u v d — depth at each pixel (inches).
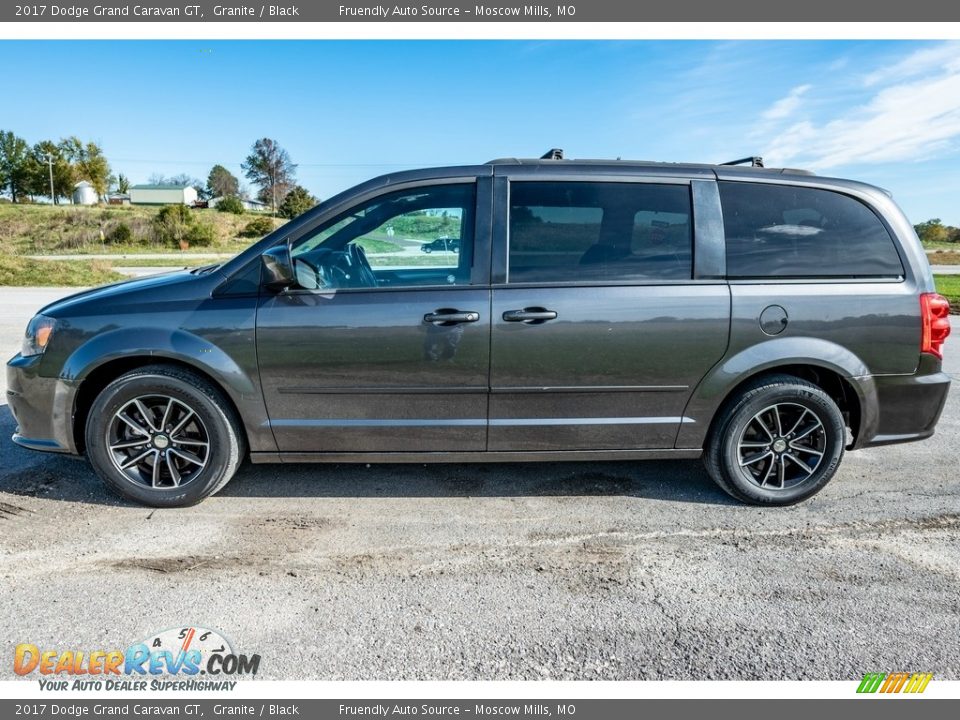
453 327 123.3
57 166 3014.3
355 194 128.1
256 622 95.7
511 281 124.9
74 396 126.7
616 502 139.4
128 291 127.3
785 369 133.5
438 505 136.9
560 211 126.6
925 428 135.0
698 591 105.3
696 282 126.3
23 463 154.1
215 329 123.5
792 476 139.0
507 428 129.5
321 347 123.7
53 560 111.7
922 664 88.1
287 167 3794.3
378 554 116.0
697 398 129.8
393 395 126.6
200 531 123.5
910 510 136.6
